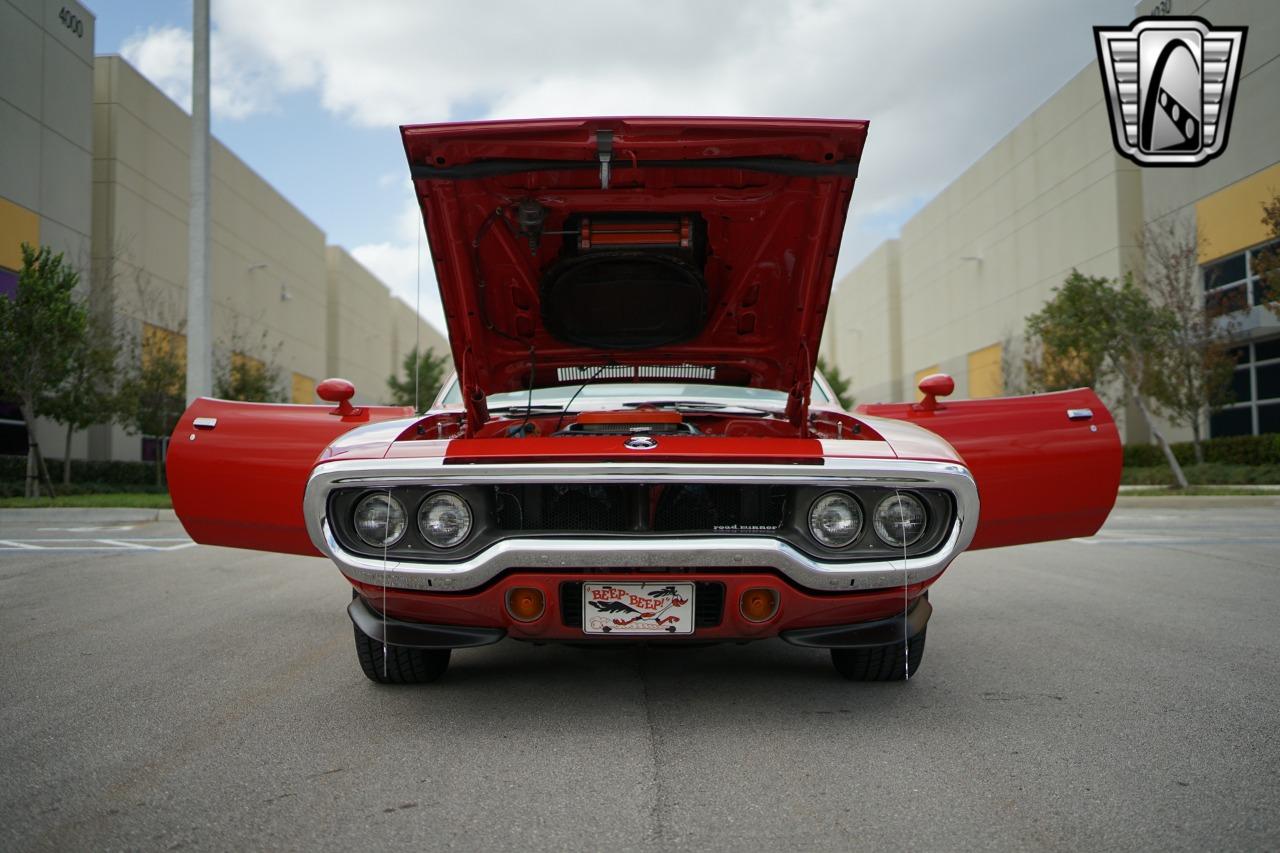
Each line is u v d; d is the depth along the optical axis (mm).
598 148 2814
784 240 3277
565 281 3408
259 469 3381
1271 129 18484
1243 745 2475
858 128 2807
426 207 3043
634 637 2588
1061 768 2297
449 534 2604
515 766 2330
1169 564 6469
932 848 1841
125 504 12672
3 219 17922
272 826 1962
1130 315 16312
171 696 3023
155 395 18375
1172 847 1834
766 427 3721
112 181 21703
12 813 2035
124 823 1978
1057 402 3438
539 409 4094
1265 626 4211
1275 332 18109
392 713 2811
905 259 39031
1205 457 19703
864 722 2699
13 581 5805
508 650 3750
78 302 15406
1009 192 29062
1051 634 4043
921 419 3391
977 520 2631
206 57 13203
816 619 2670
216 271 27719
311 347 36562
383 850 1845
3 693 3070
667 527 2715
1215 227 19953
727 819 1989
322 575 6086
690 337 3672
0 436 18281
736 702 2916
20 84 18438
